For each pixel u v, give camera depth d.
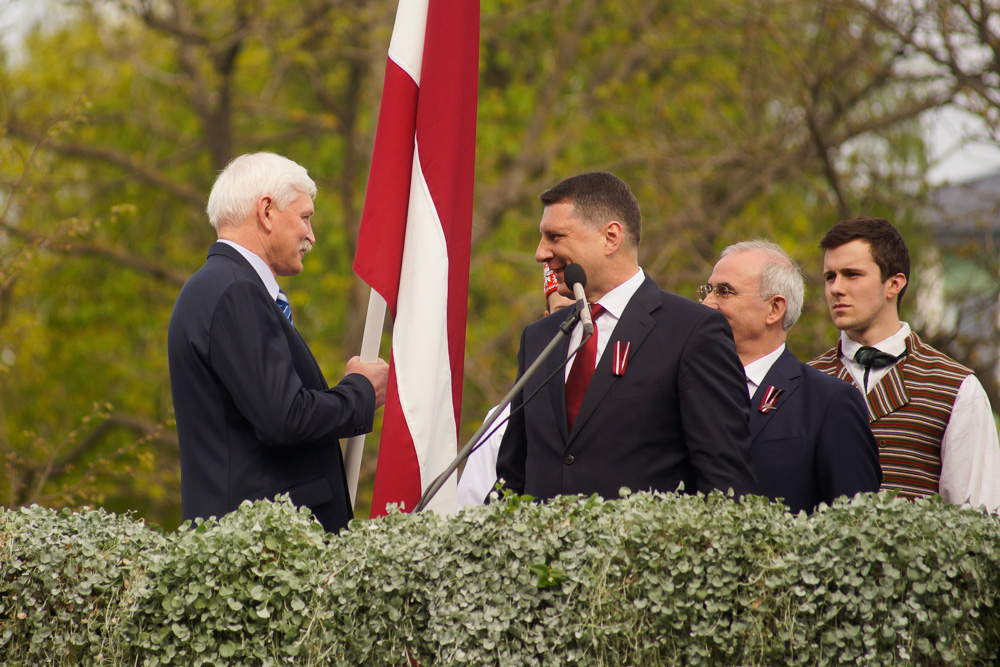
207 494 11.84
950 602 9.67
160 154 53.44
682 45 47.41
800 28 41.53
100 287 50.75
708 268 41.06
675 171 43.00
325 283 47.47
